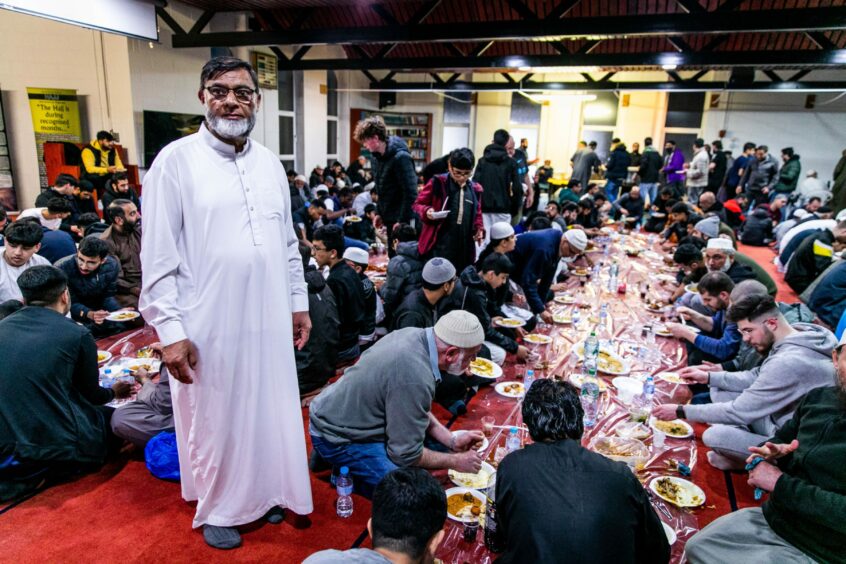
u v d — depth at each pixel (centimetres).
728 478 278
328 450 262
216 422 224
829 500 176
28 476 262
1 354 254
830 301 516
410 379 233
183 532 243
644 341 439
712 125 1505
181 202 212
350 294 397
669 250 807
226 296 216
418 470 151
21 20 834
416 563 143
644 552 171
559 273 640
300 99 1304
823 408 194
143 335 431
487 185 612
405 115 1734
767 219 1059
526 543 159
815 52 830
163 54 877
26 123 864
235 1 838
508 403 341
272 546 236
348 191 1031
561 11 629
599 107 1716
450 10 929
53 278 269
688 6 584
